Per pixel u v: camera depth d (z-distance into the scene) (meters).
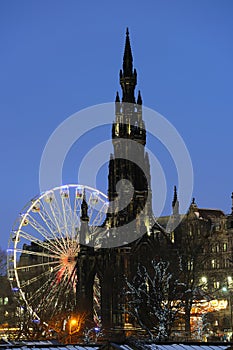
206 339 152.38
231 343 59.12
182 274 160.25
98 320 182.50
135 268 170.25
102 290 173.25
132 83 197.62
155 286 148.88
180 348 56.44
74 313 168.88
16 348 56.62
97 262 177.00
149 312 151.50
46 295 182.50
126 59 199.50
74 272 178.88
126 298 162.25
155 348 55.16
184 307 156.00
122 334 157.62
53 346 57.72
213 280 194.62
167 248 174.62
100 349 54.22
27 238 178.88
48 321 165.62
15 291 180.50
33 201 176.88
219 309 194.38
